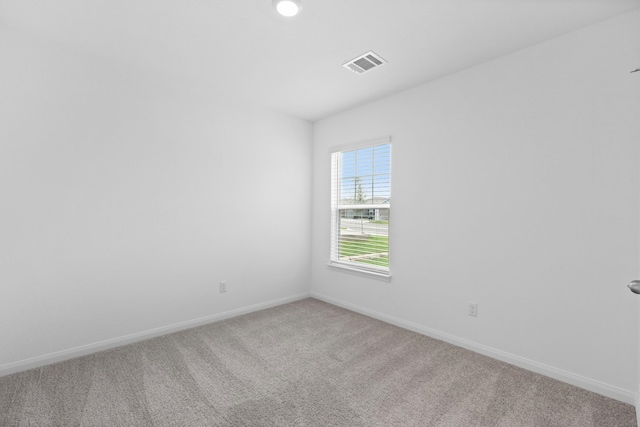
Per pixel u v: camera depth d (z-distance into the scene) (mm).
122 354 2430
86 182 2418
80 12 1896
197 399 1853
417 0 1752
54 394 1884
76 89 2361
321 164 3961
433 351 2510
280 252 3764
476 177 2500
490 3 1765
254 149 3479
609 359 1898
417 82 2842
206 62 2508
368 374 2154
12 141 2113
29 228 2184
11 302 2125
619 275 1863
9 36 2086
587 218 1976
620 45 1854
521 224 2256
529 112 2215
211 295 3166
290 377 2111
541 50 2160
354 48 2279
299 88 3012
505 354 2334
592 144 1954
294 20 1959
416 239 2916
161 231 2818
